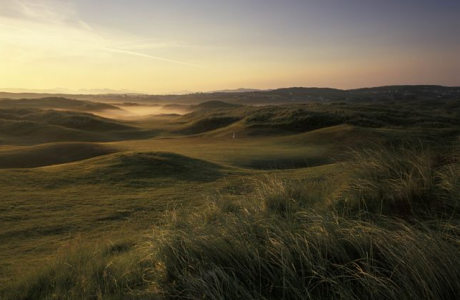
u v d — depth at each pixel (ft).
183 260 12.96
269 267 11.50
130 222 41.88
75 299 13.75
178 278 12.31
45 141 290.76
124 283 13.99
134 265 15.79
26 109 489.67
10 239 36.68
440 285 8.87
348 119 282.15
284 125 278.87
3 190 61.82
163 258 13.71
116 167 82.48
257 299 10.02
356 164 20.92
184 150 153.79
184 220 21.06
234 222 14.84
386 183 17.20
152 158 88.43
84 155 155.63
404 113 337.72
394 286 9.16
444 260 9.25
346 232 12.01
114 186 67.56
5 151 153.28
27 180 70.85
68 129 332.60
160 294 11.79
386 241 10.55
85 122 399.65
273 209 17.69
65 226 41.73
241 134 262.88
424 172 16.58
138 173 77.41
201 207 26.94
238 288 10.35
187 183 67.62
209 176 74.08
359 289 9.58
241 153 135.03
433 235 10.46
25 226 41.81
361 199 16.40
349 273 10.19
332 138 166.81
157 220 41.01
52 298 14.56
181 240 13.98
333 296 9.58
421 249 9.86
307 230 12.73
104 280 14.62
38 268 19.90
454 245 10.31
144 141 224.74
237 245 12.60
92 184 69.62
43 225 42.16
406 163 18.65
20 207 50.90
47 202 54.39
